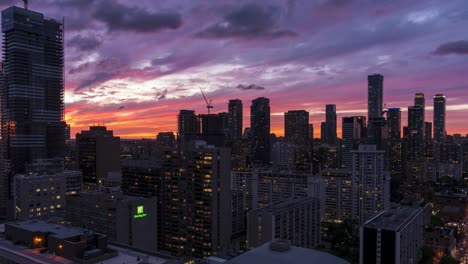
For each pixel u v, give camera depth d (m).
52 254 131.25
